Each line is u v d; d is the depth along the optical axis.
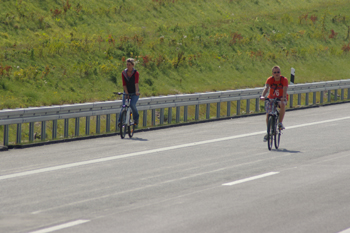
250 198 28.33
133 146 49.59
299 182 32.44
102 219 24.34
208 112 74.44
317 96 109.31
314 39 155.62
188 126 66.62
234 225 23.20
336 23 174.38
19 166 39.31
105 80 91.00
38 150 47.97
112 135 58.72
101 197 28.92
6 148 48.44
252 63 124.25
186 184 32.19
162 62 106.12
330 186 31.23
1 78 77.56
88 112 58.19
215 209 26.05
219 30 138.25
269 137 45.78
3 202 27.94
